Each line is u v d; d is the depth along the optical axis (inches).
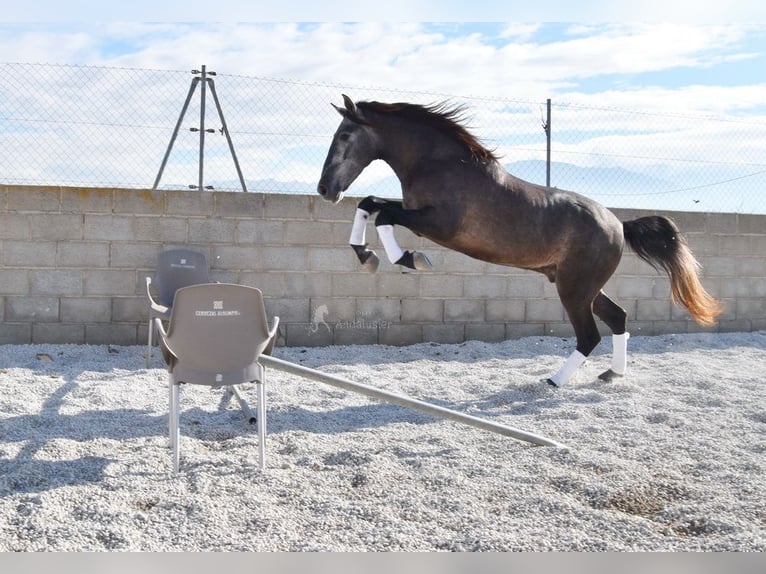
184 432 175.6
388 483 141.3
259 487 138.3
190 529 117.8
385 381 241.0
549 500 131.0
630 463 156.2
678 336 343.0
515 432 165.8
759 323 366.6
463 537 116.3
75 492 132.3
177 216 294.5
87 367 253.8
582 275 233.3
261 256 302.2
